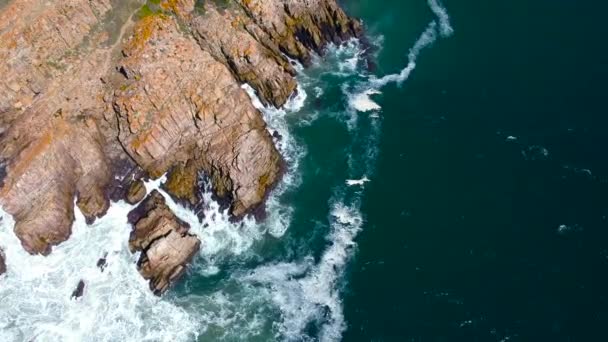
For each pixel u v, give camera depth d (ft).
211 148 257.34
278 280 236.22
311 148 275.59
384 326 220.43
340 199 258.16
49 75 264.52
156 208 248.93
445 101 289.33
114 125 262.88
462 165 265.13
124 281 234.99
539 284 227.40
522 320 218.38
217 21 289.33
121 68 269.23
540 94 288.10
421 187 259.60
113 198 255.70
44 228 241.14
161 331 222.89
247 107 266.77
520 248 237.86
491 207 250.98
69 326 223.51
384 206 254.88
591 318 216.74
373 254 240.94
